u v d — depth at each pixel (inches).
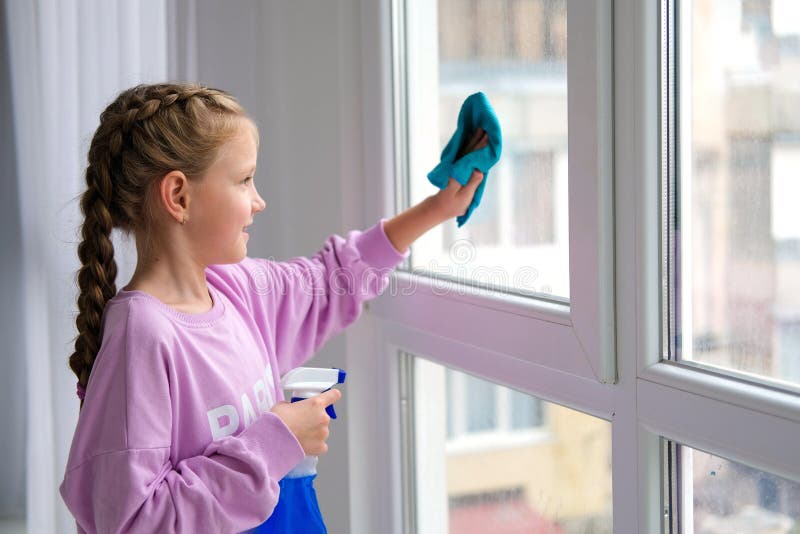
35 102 58.3
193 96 39.0
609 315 34.9
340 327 47.9
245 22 56.2
